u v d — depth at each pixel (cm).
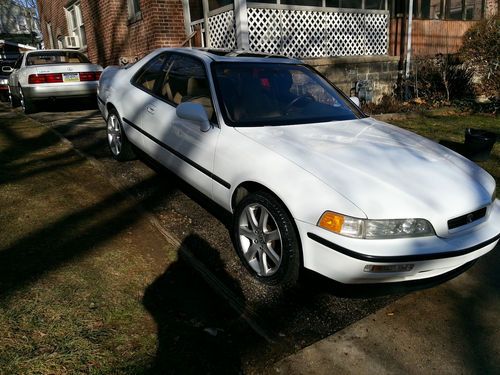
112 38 1152
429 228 245
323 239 244
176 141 375
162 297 265
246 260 301
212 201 347
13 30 3347
